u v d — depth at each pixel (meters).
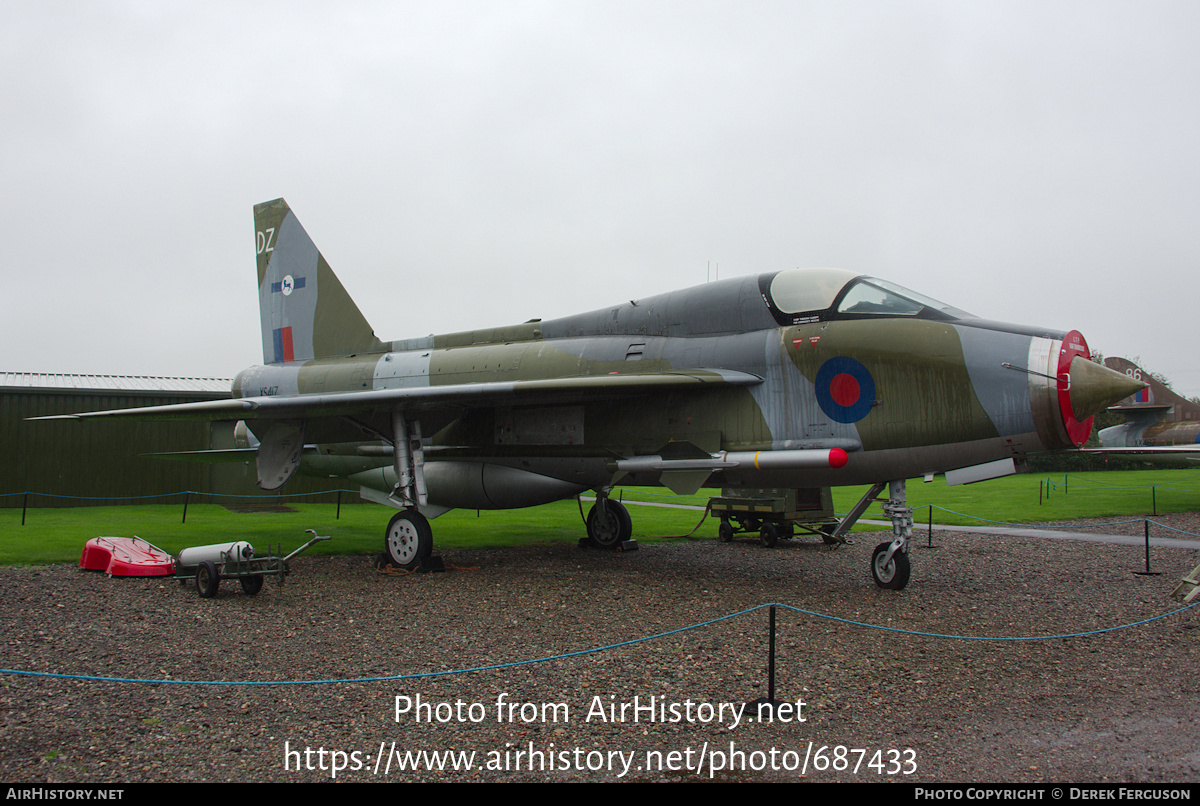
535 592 7.96
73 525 13.09
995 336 7.31
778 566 10.06
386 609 7.06
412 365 11.51
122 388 18.23
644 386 8.28
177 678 4.91
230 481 18.62
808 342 8.11
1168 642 6.11
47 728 4.03
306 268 13.55
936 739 4.05
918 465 7.67
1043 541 13.20
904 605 7.47
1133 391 6.61
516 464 10.49
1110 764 3.74
